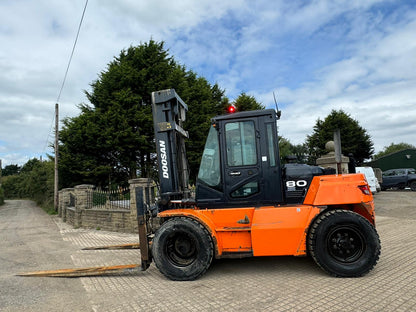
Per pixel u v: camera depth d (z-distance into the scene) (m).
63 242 8.40
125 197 9.42
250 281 4.06
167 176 4.93
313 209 4.14
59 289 4.20
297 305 3.19
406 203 12.77
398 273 4.09
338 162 4.55
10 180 61.16
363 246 3.97
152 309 3.31
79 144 17.27
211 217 4.36
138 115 16.14
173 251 4.35
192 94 18.81
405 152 25.72
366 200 4.13
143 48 18.45
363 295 3.37
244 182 4.48
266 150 4.46
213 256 4.39
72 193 14.46
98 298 3.77
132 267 4.63
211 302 3.40
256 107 24.91
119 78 17.45
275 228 4.11
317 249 4.02
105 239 8.30
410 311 2.94
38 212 23.36
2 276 5.04
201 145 17.17
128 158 17.11
